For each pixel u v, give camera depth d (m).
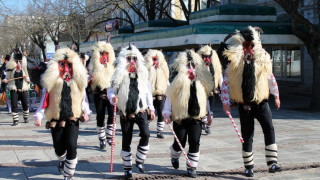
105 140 8.16
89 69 8.21
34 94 15.17
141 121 6.07
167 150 7.88
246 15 14.75
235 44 6.12
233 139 8.86
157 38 16.14
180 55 6.04
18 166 6.73
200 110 5.86
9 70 11.43
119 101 5.94
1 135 9.75
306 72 21.28
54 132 5.58
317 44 13.29
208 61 8.95
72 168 5.57
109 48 8.35
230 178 5.99
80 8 24.03
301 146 8.00
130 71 5.99
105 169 6.53
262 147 7.95
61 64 5.55
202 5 32.69
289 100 17.27
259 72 5.84
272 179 5.91
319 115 12.45
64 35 35.56
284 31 13.97
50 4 29.41
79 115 5.61
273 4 22.36
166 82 9.23
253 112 5.98
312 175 6.10
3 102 16.86
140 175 6.12
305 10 19.72
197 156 6.02
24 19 33.25
